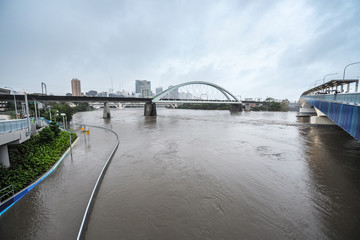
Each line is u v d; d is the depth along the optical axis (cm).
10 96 4628
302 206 1159
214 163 1933
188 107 17500
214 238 898
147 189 1373
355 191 1345
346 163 1941
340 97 2227
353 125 1712
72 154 2183
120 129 4297
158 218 1042
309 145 2748
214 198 1253
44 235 886
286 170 1744
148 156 2169
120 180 1523
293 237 900
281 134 3712
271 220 1027
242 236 910
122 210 1112
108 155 2164
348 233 923
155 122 5878
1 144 1183
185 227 973
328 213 1088
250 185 1441
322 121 4834
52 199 1184
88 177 1537
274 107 12962
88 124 5294
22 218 992
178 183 1473
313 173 1673
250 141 3023
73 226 952
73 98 5956
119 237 898
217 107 15475
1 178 1191
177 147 2598
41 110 5178
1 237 863
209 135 3572
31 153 1667
